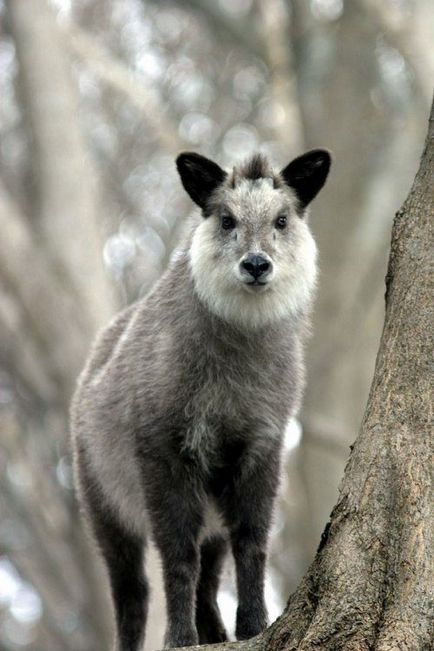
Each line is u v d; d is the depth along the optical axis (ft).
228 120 82.69
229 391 32.12
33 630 81.10
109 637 61.67
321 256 64.34
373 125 68.85
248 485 32.53
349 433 60.23
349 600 22.61
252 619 31.40
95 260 56.75
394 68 75.15
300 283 32.71
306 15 68.54
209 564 34.86
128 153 81.51
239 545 32.30
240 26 71.15
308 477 60.29
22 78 59.06
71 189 57.47
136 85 65.77
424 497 23.15
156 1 73.97
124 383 33.71
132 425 32.99
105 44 80.48
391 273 25.62
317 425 59.26
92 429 35.70
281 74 68.90
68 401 55.57
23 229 56.18
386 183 66.08
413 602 22.20
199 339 31.96
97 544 36.81
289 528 67.82
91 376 36.96
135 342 33.53
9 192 66.03
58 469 71.61
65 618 70.90
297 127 67.92
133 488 34.76
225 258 31.86
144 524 35.81
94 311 55.57
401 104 73.00
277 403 32.42
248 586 31.81
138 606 36.11
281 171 34.42
